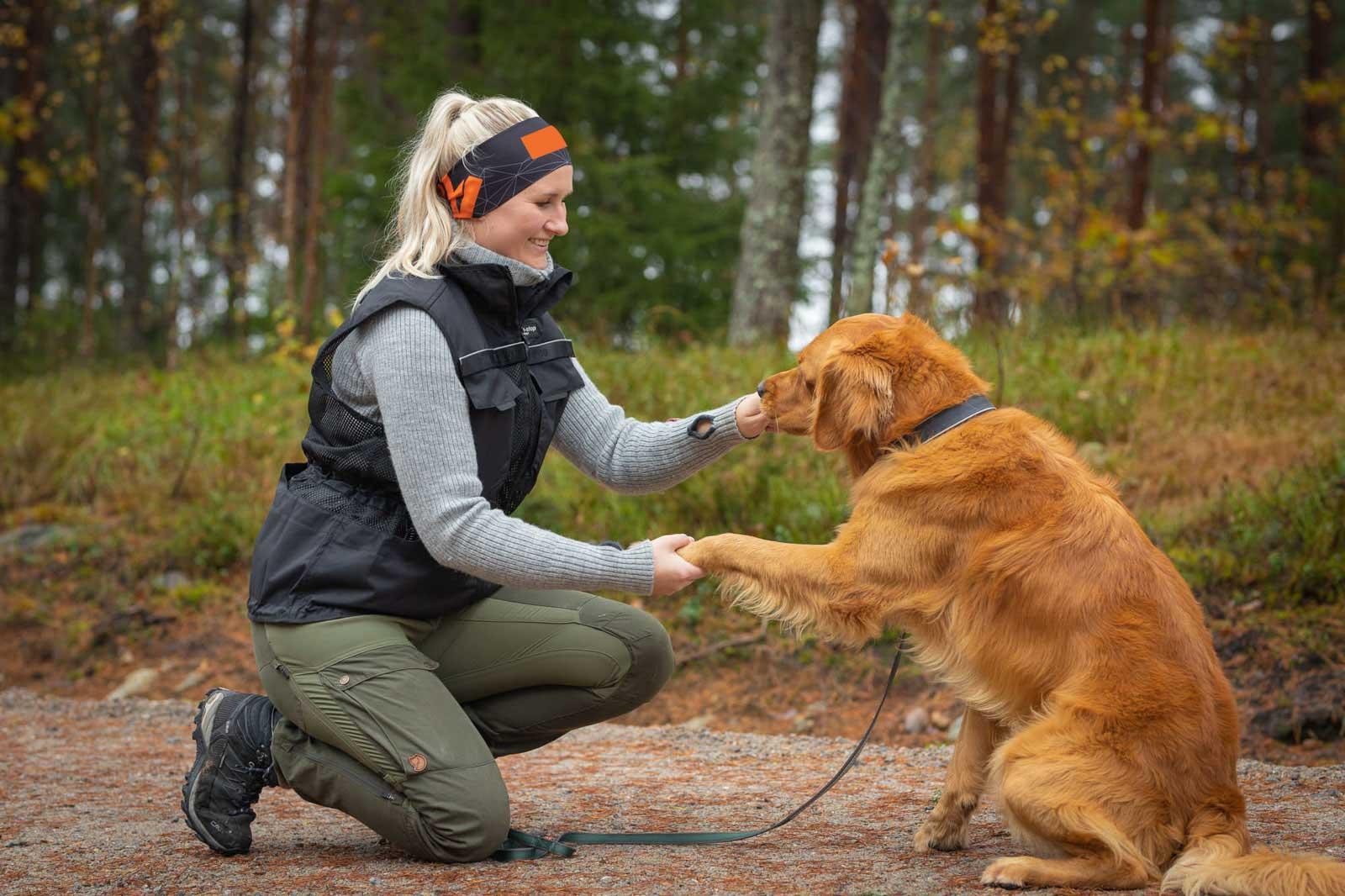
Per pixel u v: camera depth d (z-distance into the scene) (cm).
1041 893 243
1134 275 1216
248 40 1948
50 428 912
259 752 296
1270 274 1188
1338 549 536
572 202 1429
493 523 272
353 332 284
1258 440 679
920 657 288
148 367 1344
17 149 1941
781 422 323
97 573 738
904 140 1198
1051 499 275
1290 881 222
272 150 2730
